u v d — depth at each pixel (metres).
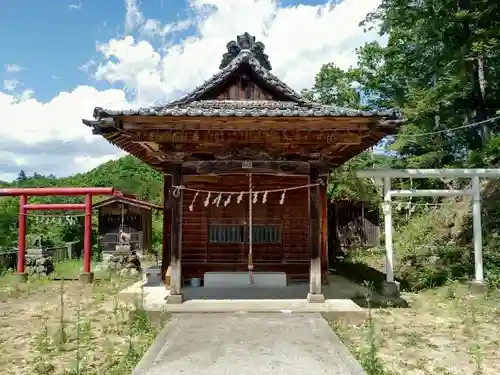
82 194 14.28
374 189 21.98
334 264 17.62
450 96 19.00
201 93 10.88
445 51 18.06
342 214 24.03
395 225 21.69
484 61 18.86
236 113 7.97
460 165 18.30
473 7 16.80
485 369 5.84
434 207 20.05
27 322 8.61
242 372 5.40
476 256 11.36
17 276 14.00
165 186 12.50
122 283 13.45
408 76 23.73
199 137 8.80
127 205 22.17
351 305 8.98
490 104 18.41
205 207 11.91
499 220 14.49
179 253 9.31
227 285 11.42
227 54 12.30
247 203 11.91
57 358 6.33
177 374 5.34
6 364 6.11
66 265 18.23
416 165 21.75
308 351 6.19
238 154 9.48
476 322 8.35
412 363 6.09
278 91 11.12
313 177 9.39
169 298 9.18
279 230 11.96
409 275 13.41
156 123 8.40
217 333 7.12
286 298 9.66
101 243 22.05
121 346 6.82
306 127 8.55
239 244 11.88
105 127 8.55
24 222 14.47
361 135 8.80
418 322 8.38
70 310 9.60
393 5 18.83
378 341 7.04
